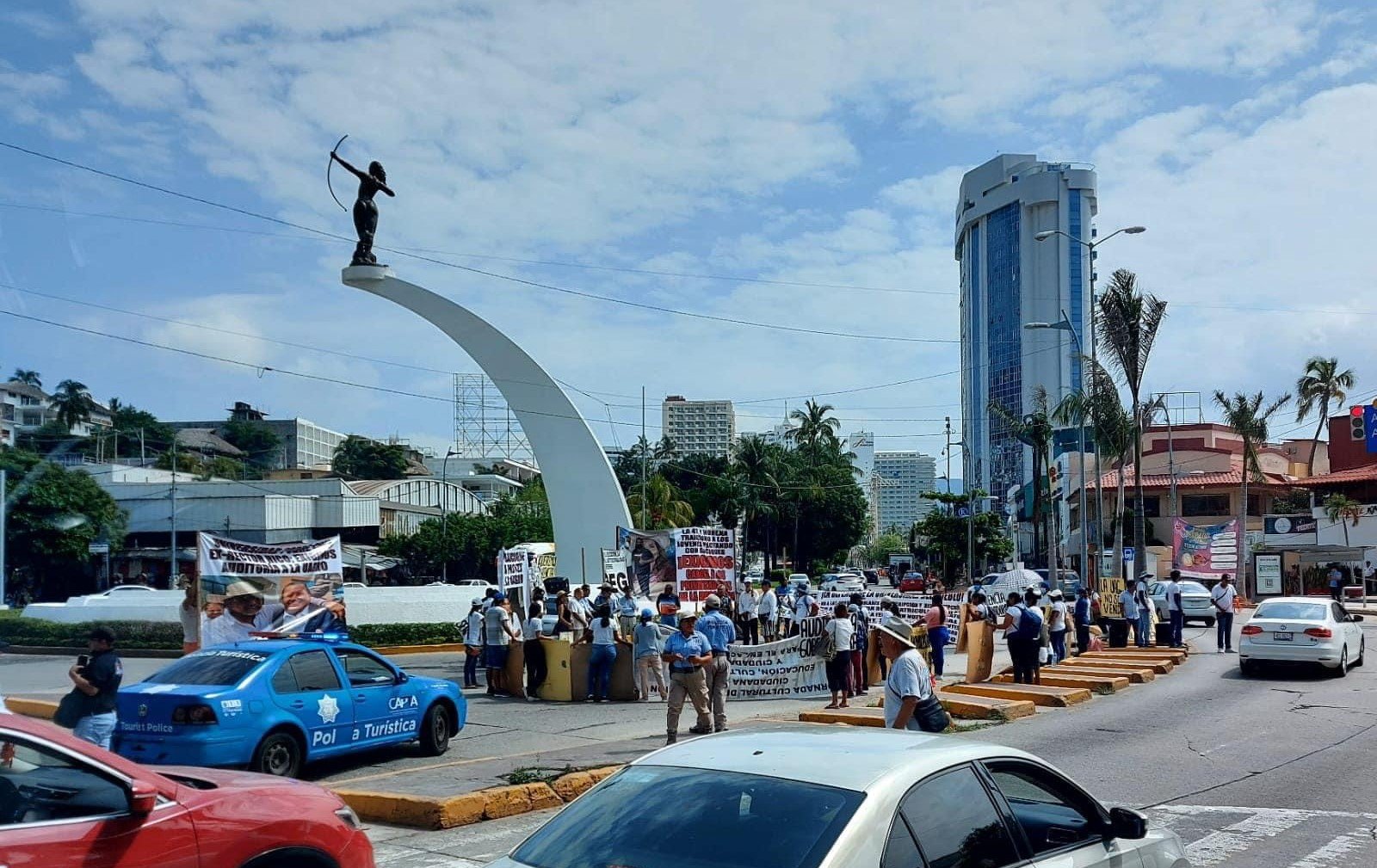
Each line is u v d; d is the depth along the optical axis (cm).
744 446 9975
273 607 1862
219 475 9256
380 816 1034
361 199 3456
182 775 596
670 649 1492
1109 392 4331
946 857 437
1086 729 1600
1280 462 8169
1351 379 8062
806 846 401
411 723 1368
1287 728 1600
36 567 4847
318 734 1220
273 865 552
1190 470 7462
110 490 6003
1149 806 1066
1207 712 1775
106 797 504
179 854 508
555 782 1120
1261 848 898
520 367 3778
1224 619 2927
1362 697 1953
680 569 2800
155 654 2925
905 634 1223
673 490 9419
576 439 3797
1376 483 6147
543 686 2078
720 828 421
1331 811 1043
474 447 13762
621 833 436
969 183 14162
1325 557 5947
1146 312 4306
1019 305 12762
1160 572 6200
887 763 454
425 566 6700
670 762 479
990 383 13238
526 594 2753
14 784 484
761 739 499
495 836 974
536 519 7181
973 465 13712
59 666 2625
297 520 6291
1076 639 3011
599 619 2047
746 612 3000
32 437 7462
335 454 12131
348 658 1316
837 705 1880
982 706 1712
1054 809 528
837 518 10144
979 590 3153
